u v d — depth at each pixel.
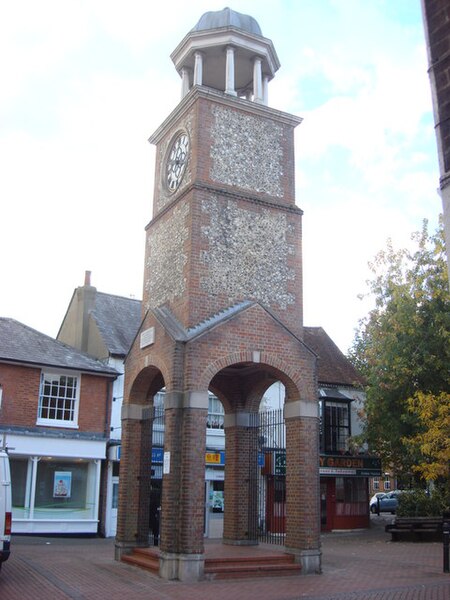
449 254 6.04
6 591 10.77
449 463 20.20
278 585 11.96
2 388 22.02
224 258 15.08
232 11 17.92
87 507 22.81
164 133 17.89
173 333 13.92
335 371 29.47
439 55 6.52
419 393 20.69
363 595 10.98
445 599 10.60
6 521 11.36
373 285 25.75
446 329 22.83
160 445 23.16
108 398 24.14
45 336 25.06
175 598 10.53
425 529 21.64
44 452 21.84
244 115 16.62
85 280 28.39
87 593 10.82
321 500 26.78
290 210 16.50
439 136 6.38
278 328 14.72
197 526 12.65
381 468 28.03
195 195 15.09
